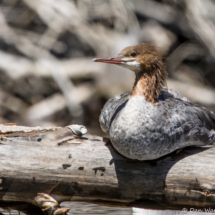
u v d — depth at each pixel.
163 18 18.45
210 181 6.40
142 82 6.62
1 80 16.58
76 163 6.70
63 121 15.88
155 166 6.56
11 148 6.78
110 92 15.77
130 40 17.25
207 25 18.14
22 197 6.84
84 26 17.52
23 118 16.06
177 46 18.55
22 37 17.75
